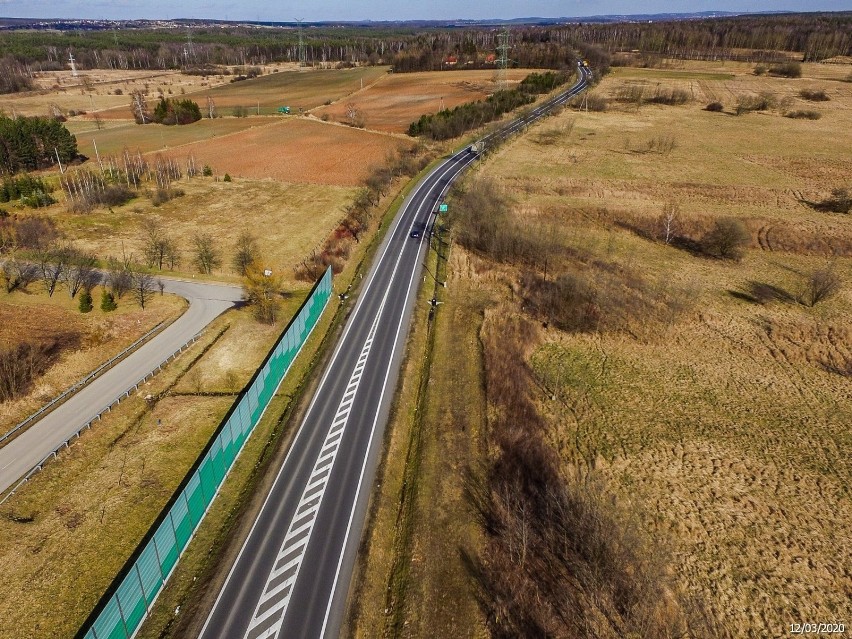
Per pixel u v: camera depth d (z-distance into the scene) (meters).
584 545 36.53
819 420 53.38
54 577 34.38
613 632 31.67
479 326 66.88
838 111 176.38
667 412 54.19
